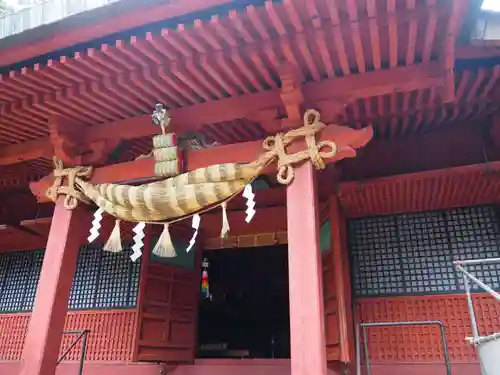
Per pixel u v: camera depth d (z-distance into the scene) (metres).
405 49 4.88
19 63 5.34
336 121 5.46
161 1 4.41
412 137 7.16
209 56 5.03
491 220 7.56
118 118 6.39
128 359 8.81
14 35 4.98
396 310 7.53
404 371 7.12
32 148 6.98
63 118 6.30
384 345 7.38
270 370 8.45
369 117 6.16
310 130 5.22
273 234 9.44
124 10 4.57
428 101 5.82
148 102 5.97
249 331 16.92
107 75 5.45
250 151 5.71
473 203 7.65
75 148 6.62
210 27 4.60
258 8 4.31
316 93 5.42
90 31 4.82
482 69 5.16
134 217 5.98
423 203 7.70
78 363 9.10
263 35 4.68
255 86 5.57
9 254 11.23
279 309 16.45
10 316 10.53
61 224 6.41
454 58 5.06
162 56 5.12
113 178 6.38
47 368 5.71
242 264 15.52
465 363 6.89
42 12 6.00
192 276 9.53
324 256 7.60
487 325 6.98
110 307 9.37
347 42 4.71
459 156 7.05
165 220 5.98
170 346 8.67
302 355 4.52
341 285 6.94
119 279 9.58
